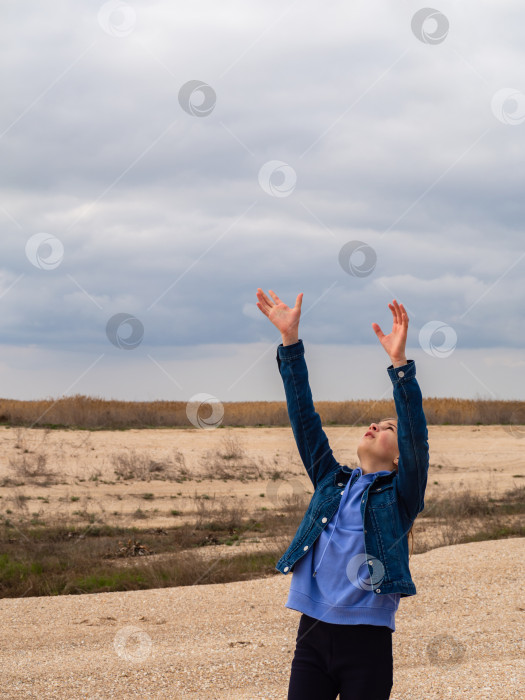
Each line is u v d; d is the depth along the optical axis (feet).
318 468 11.32
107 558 36.91
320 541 10.23
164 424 99.04
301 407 11.46
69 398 105.19
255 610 24.54
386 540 9.95
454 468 79.71
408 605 25.07
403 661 19.10
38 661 18.94
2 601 25.95
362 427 98.27
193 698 16.15
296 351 11.56
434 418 112.06
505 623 22.74
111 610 24.58
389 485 10.43
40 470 66.85
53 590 29.12
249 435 92.58
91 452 76.64
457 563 30.68
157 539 41.98
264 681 17.39
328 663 9.71
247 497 61.52
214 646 20.34
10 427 86.17
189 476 69.87
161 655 19.35
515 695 15.64
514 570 29.43
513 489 65.51
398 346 10.37
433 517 49.57
